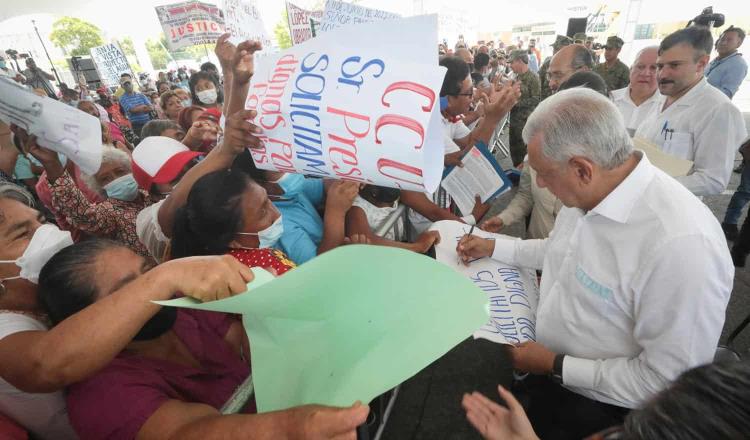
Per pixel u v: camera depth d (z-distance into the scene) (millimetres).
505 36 19469
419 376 2137
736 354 1149
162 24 3734
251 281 559
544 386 1344
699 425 364
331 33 702
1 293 923
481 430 754
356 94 646
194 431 517
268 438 449
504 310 1316
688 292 831
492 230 1959
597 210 951
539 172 1002
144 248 1723
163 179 1520
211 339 942
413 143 607
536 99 4480
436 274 520
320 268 485
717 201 3895
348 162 699
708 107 1861
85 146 996
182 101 4234
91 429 620
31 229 958
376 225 1608
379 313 537
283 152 783
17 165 2684
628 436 423
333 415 414
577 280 1078
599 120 872
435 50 599
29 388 561
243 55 907
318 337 561
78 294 699
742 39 4070
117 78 8609
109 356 534
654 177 922
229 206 988
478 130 1988
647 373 948
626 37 14031
